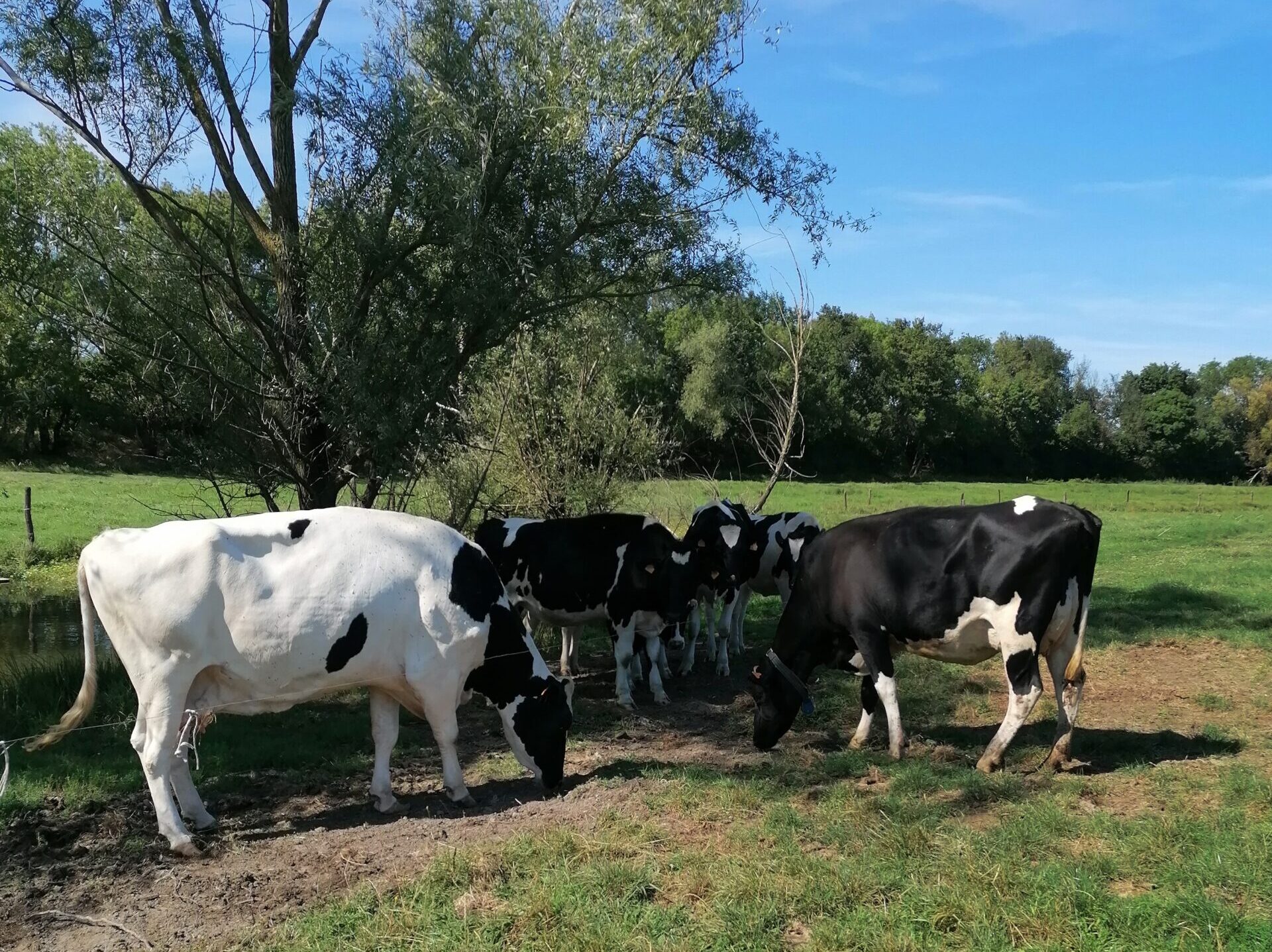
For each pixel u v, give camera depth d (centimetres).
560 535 943
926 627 696
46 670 992
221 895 489
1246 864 468
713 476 1839
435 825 579
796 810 575
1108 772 662
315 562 599
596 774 691
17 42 890
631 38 1036
